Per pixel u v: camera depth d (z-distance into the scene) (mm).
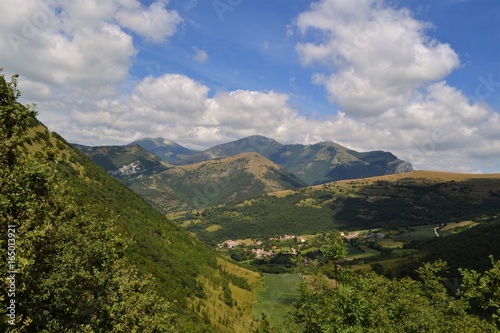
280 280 189500
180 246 152875
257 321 123000
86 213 31062
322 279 27109
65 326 22641
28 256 18484
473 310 43219
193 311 96812
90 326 22922
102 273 27250
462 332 20734
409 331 21891
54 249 22703
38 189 21625
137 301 30969
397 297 25641
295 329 28000
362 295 22031
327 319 20859
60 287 21750
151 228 141625
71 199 27297
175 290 98938
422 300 24328
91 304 26281
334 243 24484
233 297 140875
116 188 151750
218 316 109438
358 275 26812
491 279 22484
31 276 19000
